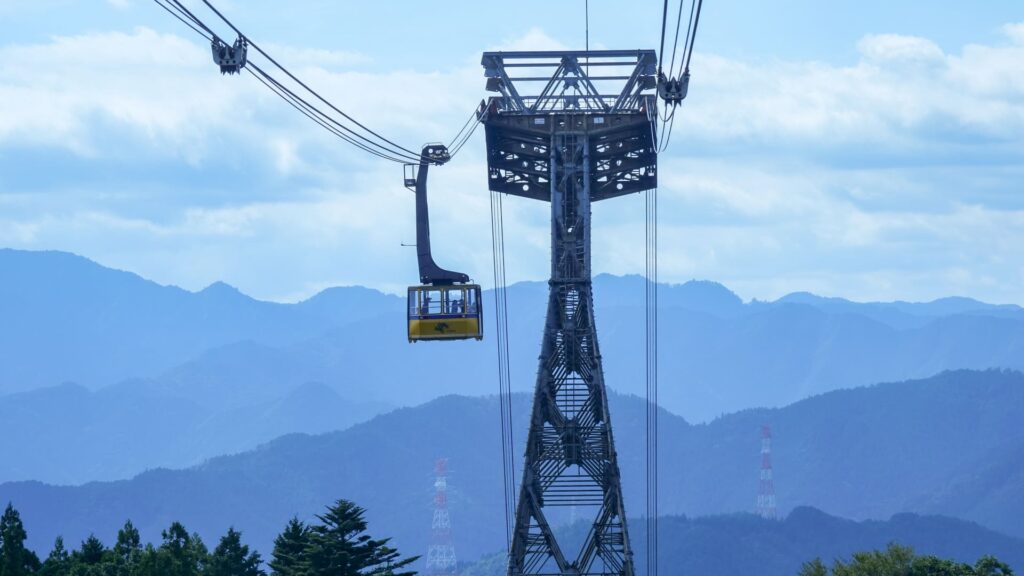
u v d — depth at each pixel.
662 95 180.62
